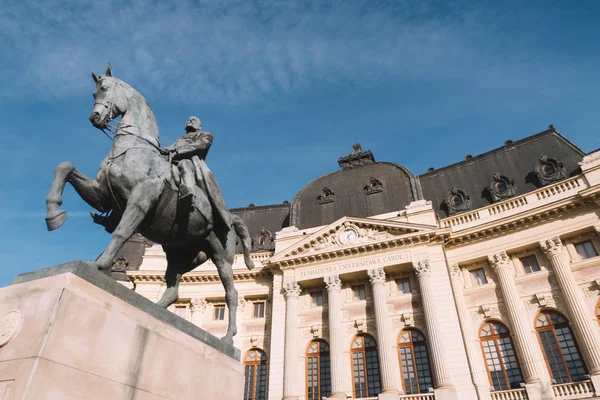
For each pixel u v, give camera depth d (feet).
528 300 93.50
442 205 119.44
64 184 18.52
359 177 132.16
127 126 21.35
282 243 118.52
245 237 28.32
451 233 103.81
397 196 121.29
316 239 111.86
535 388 81.30
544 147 115.14
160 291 116.57
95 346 14.49
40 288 14.20
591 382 77.82
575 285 88.28
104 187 19.83
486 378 90.12
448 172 127.44
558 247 93.35
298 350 101.76
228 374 21.72
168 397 17.24
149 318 17.40
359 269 104.94
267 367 105.40
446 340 90.33
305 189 136.46
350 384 94.02
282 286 110.83
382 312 97.25
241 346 110.22
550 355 86.94
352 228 110.42
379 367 93.25
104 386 14.40
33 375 12.19
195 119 26.45
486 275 101.55
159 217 21.33
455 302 94.84
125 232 18.54
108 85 21.75
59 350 13.17
